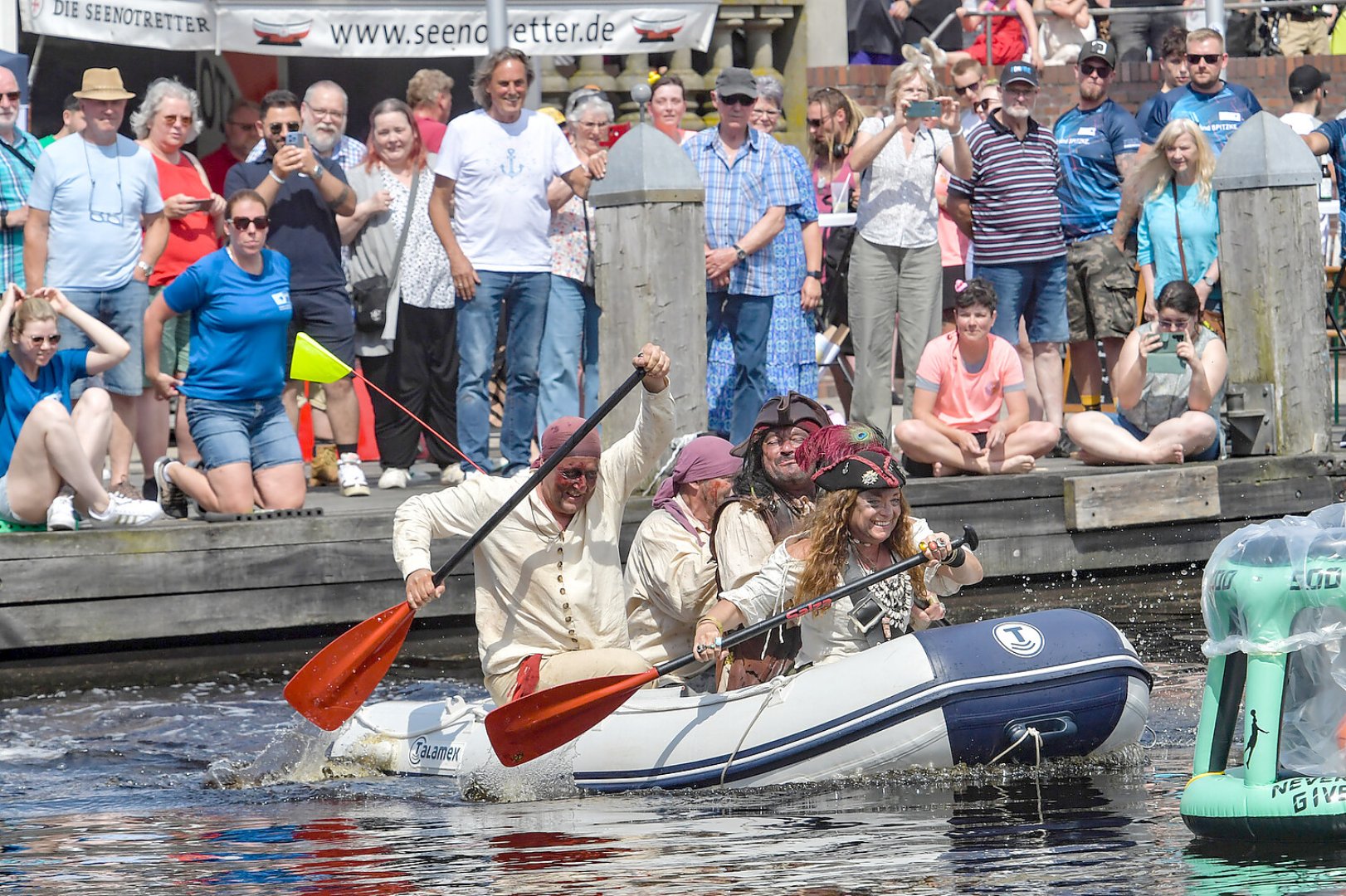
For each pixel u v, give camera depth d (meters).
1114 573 33.62
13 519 28.28
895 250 34.47
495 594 21.64
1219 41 37.97
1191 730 21.83
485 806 19.92
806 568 20.28
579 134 34.50
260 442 30.16
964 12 46.06
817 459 20.47
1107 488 32.97
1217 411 34.47
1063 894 14.84
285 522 28.77
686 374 30.72
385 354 33.06
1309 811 15.79
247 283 29.64
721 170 32.91
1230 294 35.16
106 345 29.05
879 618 20.80
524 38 39.59
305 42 38.44
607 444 30.80
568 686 20.14
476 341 32.22
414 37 39.09
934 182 34.56
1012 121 35.12
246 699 26.19
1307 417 35.16
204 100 44.75
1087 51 37.12
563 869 16.41
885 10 49.19
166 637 28.30
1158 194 35.72
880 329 34.78
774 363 33.62
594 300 33.94
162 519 29.84
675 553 22.05
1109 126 37.12
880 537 20.34
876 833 17.36
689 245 30.59
